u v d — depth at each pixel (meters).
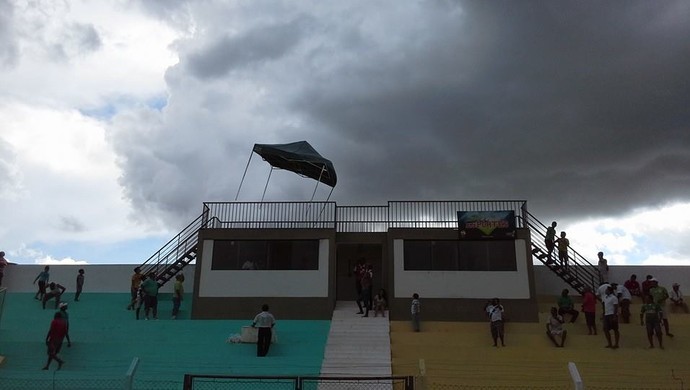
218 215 29.45
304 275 27.97
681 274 29.31
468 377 18.38
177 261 29.53
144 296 26.39
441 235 28.00
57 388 16.86
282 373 18.67
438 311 27.03
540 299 29.47
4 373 18.31
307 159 30.02
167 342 22.33
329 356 20.84
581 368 19.06
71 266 32.25
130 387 11.23
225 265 28.33
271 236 28.58
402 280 27.55
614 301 21.42
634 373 18.59
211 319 27.45
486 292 27.11
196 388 17.08
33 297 29.86
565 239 28.48
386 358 20.67
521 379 18.12
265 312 21.02
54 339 19.28
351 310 27.80
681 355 20.17
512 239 27.67
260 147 30.02
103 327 24.66
